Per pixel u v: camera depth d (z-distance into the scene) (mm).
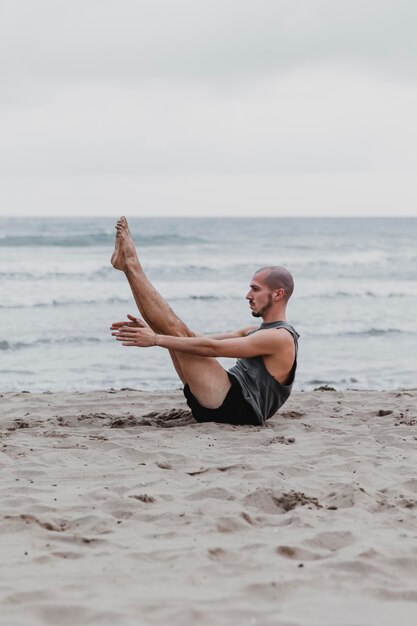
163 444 6617
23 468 5738
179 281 30156
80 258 36594
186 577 3621
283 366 7340
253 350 7184
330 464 5941
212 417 7395
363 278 33906
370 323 20344
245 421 7383
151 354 15391
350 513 4715
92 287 26359
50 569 3697
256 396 7312
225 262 35625
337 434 7254
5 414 8203
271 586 3529
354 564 3822
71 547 4059
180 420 7691
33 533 4270
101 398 9180
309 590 3518
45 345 16234
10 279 28141
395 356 15719
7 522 4414
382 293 27828
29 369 13797
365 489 5172
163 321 7086
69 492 5125
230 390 7250
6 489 5176
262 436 6945
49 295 24125
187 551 3957
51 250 40906
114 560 3842
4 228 61281
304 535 4273
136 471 5684
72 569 3701
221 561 3889
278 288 7312
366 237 64438
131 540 4172
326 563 3842
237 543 4156
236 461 6055
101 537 4211
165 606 3252
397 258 41719
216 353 7004
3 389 12133
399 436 7094
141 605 3256
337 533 4305
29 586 3439
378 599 3461
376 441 6926
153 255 43000
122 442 6656
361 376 13578
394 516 4703
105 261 34375
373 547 4055
